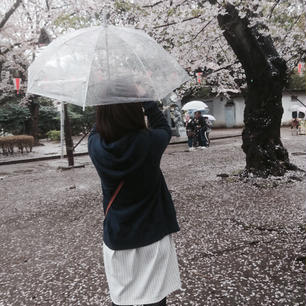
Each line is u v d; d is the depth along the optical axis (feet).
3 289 9.73
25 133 71.56
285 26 23.17
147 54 5.76
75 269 10.64
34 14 41.16
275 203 16.10
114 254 5.21
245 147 22.57
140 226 5.11
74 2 22.11
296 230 12.30
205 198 18.20
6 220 17.53
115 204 5.18
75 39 5.88
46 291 9.35
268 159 21.59
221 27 20.12
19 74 52.49
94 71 5.37
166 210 5.43
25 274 10.65
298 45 23.62
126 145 4.87
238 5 18.48
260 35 20.70
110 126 4.92
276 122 21.57
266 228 12.80
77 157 47.60
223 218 14.48
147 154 4.94
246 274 9.29
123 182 5.02
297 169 22.36
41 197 22.66
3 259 12.17
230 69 29.04
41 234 14.71
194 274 9.53
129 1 21.03
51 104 88.53
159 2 19.86
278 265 9.66
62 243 13.28
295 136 58.44
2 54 41.27
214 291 8.54
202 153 40.68
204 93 91.86
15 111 67.00
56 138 79.00
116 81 5.13
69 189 24.57
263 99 21.06
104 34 5.75
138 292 5.16
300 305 7.60
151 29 20.94
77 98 5.31
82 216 16.96
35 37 41.29
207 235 12.60
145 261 5.19
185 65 25.94
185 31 21.35
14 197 23.57
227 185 20.84
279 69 20.81
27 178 31.91
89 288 9.28
